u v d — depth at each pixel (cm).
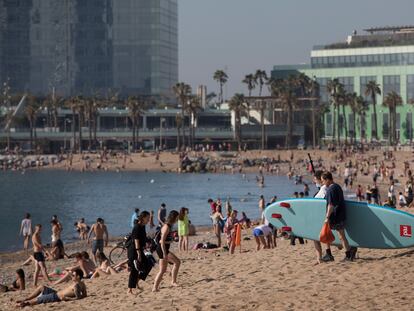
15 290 5062
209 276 4241
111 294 4094
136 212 7731
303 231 3956
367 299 3259
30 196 19438
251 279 3944
